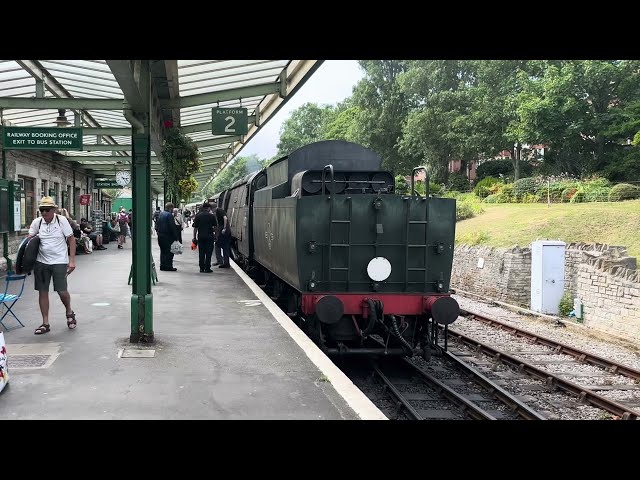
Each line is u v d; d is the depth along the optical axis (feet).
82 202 86.02
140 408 17.83
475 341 41.75
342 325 30.58
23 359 22.89
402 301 30.40
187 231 141.49
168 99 44.39
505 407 27.89
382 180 34.78
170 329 29.27
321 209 29.94
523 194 119.85
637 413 26.63
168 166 58.49
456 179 169.58
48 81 41.42
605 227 80.23
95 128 50.14
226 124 45.39
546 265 57.41
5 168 48.03
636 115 134.21
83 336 26.91
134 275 25.91
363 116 208.85
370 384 30.37
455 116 176.55
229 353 24.72
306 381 20.93
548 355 40.19
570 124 139.44
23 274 28.58
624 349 42.75
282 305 44.24
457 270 80.28
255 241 50.44
